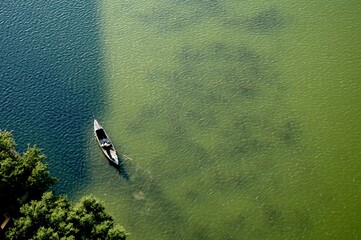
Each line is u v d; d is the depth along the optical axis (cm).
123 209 8156
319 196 8125
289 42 10900
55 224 6366
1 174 6962
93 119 9588
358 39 10756
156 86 10175
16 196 7062
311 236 7638
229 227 7844
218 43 11050
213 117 9512
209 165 8719
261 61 10525
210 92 9975
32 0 12581
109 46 11131
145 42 11188
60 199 6800
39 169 7094
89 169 8731
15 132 9431
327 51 10581
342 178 8331
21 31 11694
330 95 9669
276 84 10006
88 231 6444
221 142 9069
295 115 9394
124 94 10044
